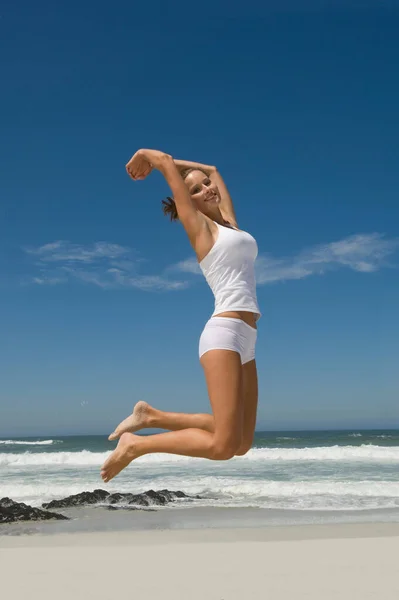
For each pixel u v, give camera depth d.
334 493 12.48
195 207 3.58
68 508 11.04
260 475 16.31
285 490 12.91
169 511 10.64
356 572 5.11
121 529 9.04
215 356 3.14
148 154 3.51
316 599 4.10
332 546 6.85
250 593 4.32
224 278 3.34
